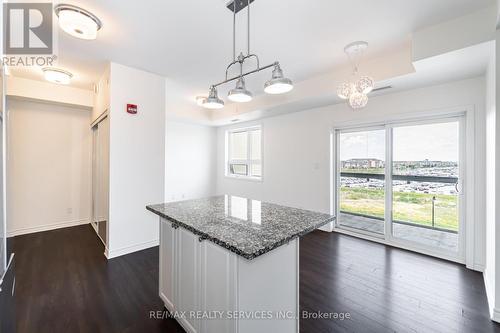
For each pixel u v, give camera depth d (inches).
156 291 88.4
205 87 155.3
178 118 210.5
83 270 103.6
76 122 170.1
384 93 132.3
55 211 163.0
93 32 83.0
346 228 160.2
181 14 79.0
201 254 58.7
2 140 55.6
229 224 61.5
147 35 92.1
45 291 87.2
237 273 47.8
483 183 103.0
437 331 68.5
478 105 104.8
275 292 55.5
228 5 74.4
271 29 88.5
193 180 240.2
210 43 98.7
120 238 119.0
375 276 100.5
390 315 75.4
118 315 74.8
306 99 146.2
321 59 114.7
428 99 119.3
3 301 50.9
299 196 180.1
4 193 55.6
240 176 237.5
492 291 78.4
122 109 118.7
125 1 72.2
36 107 154.9
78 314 74.9
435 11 77.9
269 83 67.3
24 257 116.3
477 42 77.0
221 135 254.1
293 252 60.2
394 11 78.1
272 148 199.8
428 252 123.2
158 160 132.3
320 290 89.7
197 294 60.3
